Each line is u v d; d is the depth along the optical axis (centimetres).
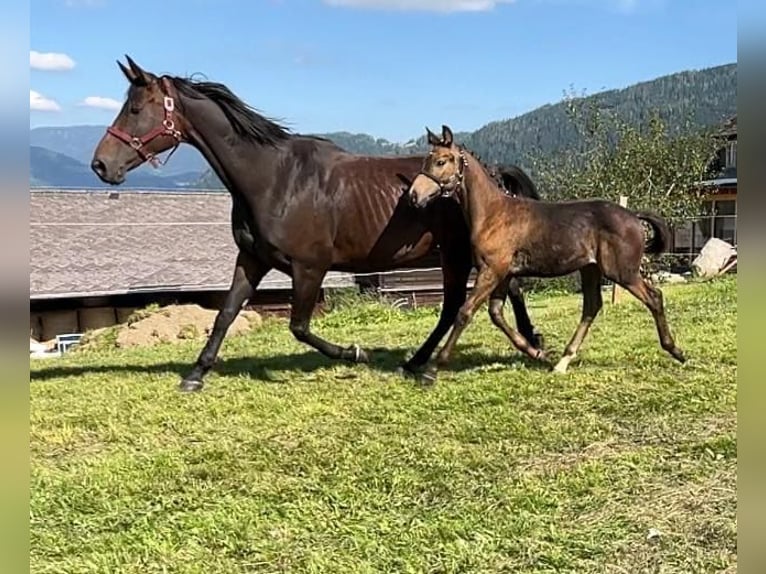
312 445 502
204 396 640
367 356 718
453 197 621
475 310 630
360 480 438
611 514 378
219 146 609
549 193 2052
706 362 676
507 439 501
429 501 407
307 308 648
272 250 625
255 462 475
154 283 2092
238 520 386
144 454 500
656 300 637
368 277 2256
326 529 375
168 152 630
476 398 593
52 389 703
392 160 650
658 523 364
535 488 413
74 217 2448
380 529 371
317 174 625
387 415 562
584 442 489
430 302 2223
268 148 618
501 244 616
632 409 550
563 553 339
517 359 734
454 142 602
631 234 615
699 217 1967
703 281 1544
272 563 342
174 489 437
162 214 2592
